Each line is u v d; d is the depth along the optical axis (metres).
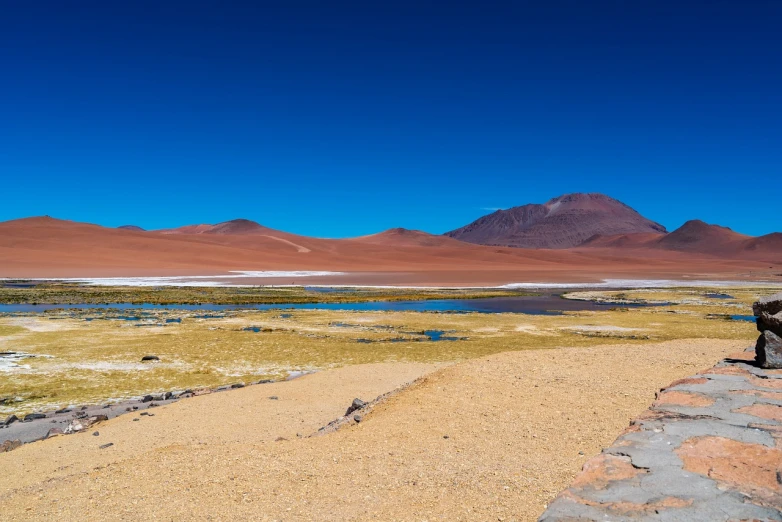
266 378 19.75
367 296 60.22
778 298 9.73
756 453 5.44
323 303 52.34
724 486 4.74
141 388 18.42
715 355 15.73
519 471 7.57
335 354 24.14
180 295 59.59
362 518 6.44
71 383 19.00
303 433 12.36
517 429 9.58
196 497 7.34
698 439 5.88
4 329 31.25
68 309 43.97
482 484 7.20
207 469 8.39
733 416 6.64
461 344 26.94
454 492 7.01
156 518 6.80
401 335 29.83
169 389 18.30
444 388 12.84
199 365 21.84
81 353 24.17
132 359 22.92
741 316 39.88
